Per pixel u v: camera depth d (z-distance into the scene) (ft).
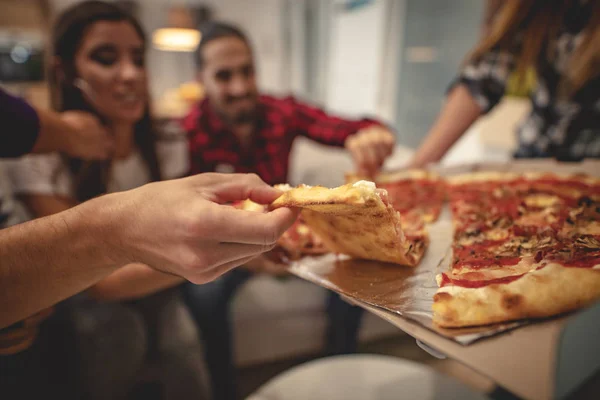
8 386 2.04
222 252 1.03
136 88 2.40
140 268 1.88
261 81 13.47
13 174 2.14
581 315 1.05
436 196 2.26
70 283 1.10
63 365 2.35
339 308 3.25
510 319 1.05
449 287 1.17
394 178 2.47
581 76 2.27
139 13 10.33
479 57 2.72
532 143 2.70
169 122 4.06
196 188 1.12
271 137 3.34
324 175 3.86
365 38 9.17
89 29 2.23
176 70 11.09
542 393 0.85
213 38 3.10
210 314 2.87
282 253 1.67
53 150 1.88
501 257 1.42
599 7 2.16
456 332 1.04
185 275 1.07
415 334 1.06
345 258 1.65
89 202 1.07
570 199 1.93
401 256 1.45
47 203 2.15
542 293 1.07
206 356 3.01
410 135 8.02
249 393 3.27
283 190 1.33
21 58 6.60
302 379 2.14
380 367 2.22
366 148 2.48
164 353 3.00
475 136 5.65
